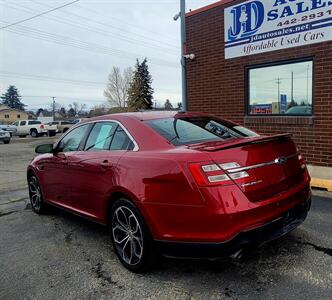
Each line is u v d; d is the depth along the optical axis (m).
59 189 5.21
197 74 10.12
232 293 3.20
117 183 3.77
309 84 7.89
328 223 4.78
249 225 3.11
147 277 3.62
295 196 3.63
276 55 8.29
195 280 3.48
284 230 3.47
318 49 7.54
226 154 3.20
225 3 9.16
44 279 3.71
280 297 3.08
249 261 3.76
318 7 7.42
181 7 10.22
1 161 14.82
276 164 3.49
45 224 5.53
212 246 3.11
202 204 3.09
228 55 9.28
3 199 7.38
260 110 8.88
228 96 9.43
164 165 3.35
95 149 4.51
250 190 3.19
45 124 40.47
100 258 4.16
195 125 4.17
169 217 3.29
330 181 6.57
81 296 3.34
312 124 7.79
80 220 5.67
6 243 4.79
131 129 4.07
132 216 3.67
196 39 10.01
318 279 3.34
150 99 63.66
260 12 8.45
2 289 3.55
